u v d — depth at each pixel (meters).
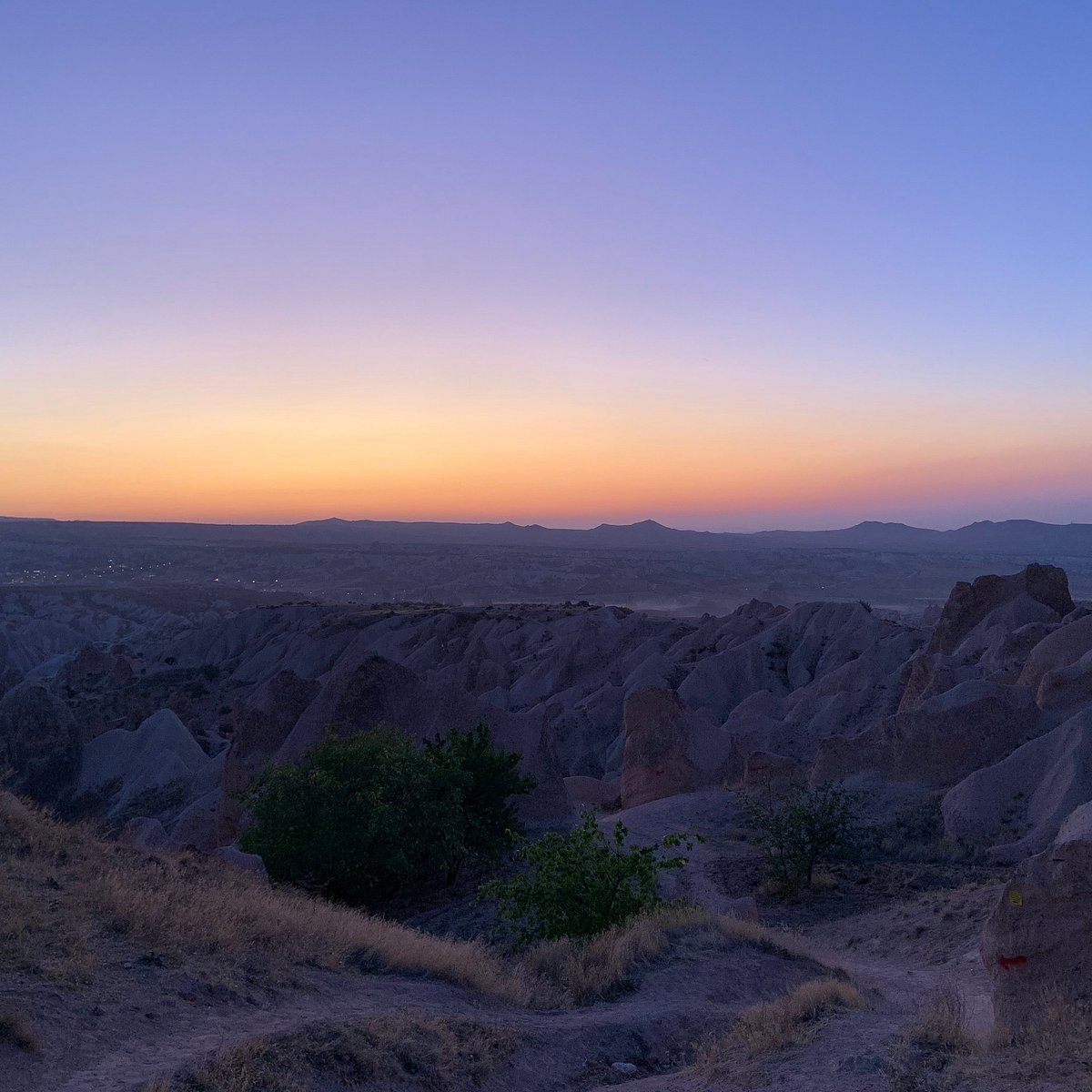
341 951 11.62
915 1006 12.81
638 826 34.09
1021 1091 7.27
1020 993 9.40
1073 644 39.91
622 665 76.44
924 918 22.47
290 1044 8.13
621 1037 10.44
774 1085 8.42
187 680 96.38
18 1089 6.80
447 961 12.06
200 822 38.00
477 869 26.36
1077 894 9.37
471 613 101.19
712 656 71.31
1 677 96.75
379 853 23.23
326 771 24.44
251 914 11.74
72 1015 8.00
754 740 47.50
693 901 24.47
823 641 70.88
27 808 13.90
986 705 35.06
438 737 28.59
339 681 36.06
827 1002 11.32
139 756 57.34
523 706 73.62
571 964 13.29
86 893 10.80
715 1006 11.99
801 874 27.75
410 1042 8.79
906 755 35.25
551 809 33.25
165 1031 8.21
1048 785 30.41
